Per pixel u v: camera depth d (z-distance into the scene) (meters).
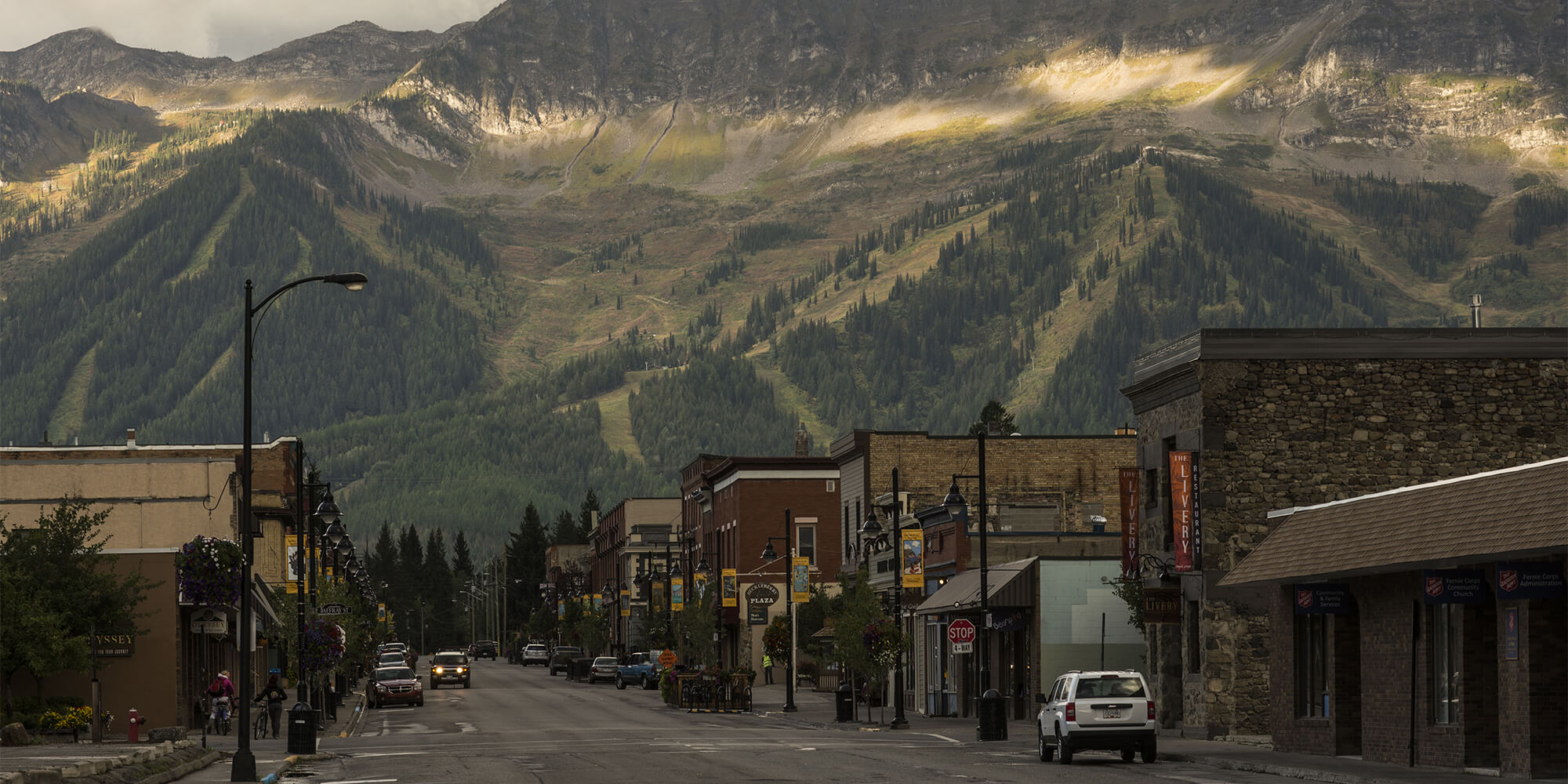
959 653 63.62
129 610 48.69
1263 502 45.69
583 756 39.44
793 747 42.47
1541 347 46.47
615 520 156.38
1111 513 79.88
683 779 31.56
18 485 71.50
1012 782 30.08
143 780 29.67
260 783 32.03
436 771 34.69
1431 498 31.62
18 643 43.22
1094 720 34.94
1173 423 48.34
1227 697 45.25
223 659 66.56
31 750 33.69
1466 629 30.50
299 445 49.34
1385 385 46.19
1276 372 46.16
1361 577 34.75
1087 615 56.06
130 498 72.00
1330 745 36.34
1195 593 46.50
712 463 117.12
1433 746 31.55
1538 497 27.33
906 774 32.34
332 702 62.50
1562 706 27.94
